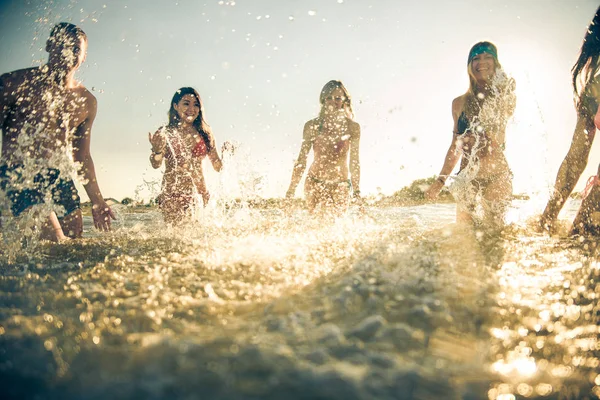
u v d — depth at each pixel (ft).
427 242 8.41
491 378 3.26
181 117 15.40
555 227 11.21
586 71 11.30
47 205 10.13
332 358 3.28
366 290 4.98
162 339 3.53
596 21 11.13
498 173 12.72
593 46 11.16
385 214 13.10
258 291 5.28
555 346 3.88
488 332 4.11
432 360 3.42
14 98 10.73
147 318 4.27
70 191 11.69
